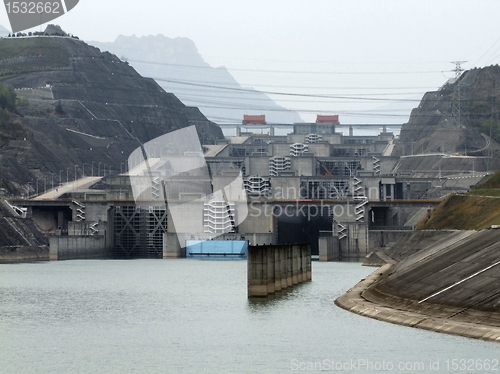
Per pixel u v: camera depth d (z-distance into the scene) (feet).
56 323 359.66
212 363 266.77
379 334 303.27
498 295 300.81
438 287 346.13
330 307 398.83
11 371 259.19
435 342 280.51
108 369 260.62
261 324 345.31
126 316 382.22
